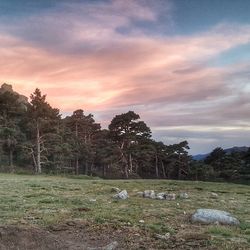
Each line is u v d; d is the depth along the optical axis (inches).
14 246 455.2
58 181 1460.4
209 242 503.2
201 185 1459.2
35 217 641.6
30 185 1210.6
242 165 3986.2
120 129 3558.1
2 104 3093.0
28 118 2883.9
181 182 1542.8
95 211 713.6
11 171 2645.2
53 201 831.1
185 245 489.4
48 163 3004.4
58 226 577.3
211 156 4468.5
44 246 468.4
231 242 509.4
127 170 3550.7
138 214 696.4
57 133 3073.3
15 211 695.7
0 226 530.9
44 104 2837.1
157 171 4217.5
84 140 4493.1
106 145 3986.2
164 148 4271.7
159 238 523.8
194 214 648.4
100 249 461.1
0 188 1091.9
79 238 519.2
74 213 685.9
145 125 3595.0
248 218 705.0
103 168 4013.3
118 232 554.6
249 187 1497.3
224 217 634.8
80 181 1497.3
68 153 3380.9
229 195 1151.6
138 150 3560.5
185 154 4234.7
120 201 867.4
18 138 3061.0
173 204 847.7
